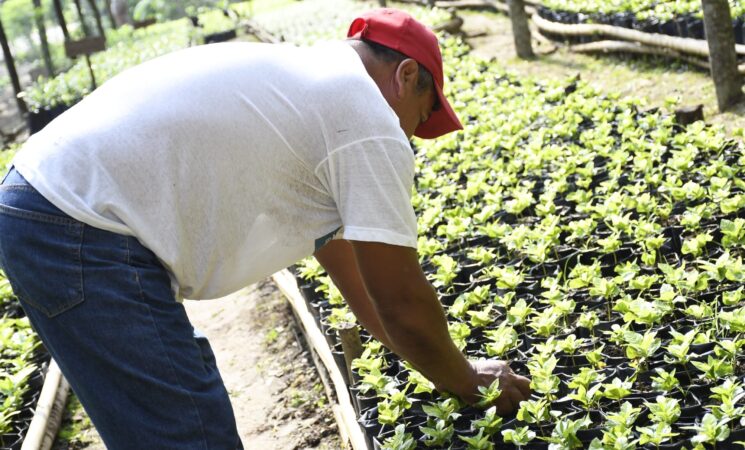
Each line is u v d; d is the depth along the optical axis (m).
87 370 2.28
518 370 3.38
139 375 2.25
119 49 21.19
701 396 2.94
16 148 12.73
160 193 2.29
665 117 6.38
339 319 4.13
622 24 9.85
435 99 2.58
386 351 3.75
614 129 6.45
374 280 2.41
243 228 2.38
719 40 6.86
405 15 2.52
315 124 2.32
